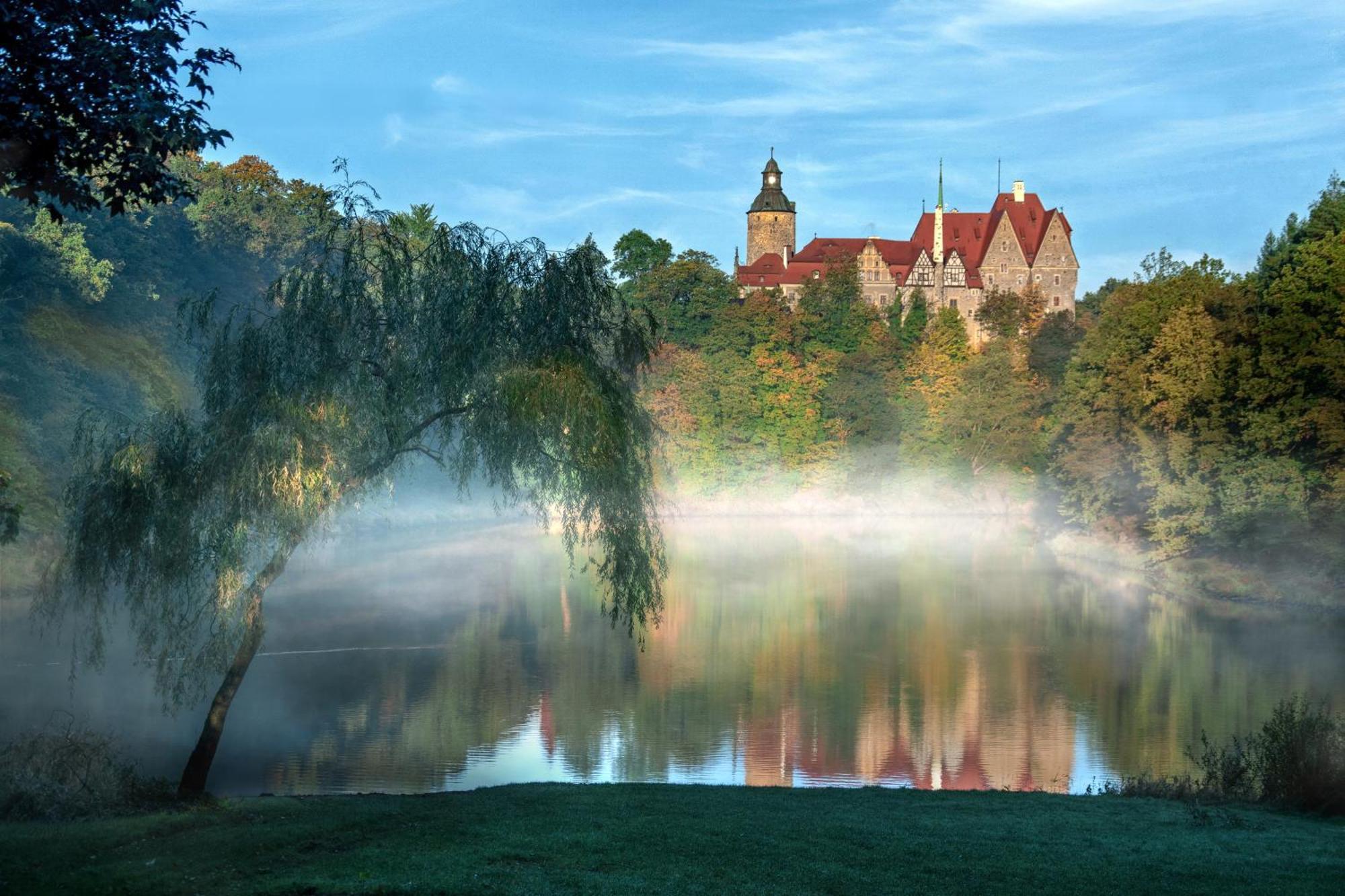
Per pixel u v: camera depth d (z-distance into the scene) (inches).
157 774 935.7
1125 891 513.0
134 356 2438.5
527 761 1042.7
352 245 812.0
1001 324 6323.8
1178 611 1955.0
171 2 588.1
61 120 584.1
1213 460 2230.6
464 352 793.6
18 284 2214.6
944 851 583.5
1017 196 7829.7
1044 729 1183.6
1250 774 907.4
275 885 478.9
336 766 1007.0
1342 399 1978.3
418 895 469.4
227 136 601.9
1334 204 2381.9
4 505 709.3
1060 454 3088.1
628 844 573.6
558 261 837.8
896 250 7554.1
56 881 486.3
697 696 1315.2
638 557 819.4
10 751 706.2
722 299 5319.9
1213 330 2369.6
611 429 796.6
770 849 574.6
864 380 4889.3
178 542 756.0
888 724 1203.2
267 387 769.6
